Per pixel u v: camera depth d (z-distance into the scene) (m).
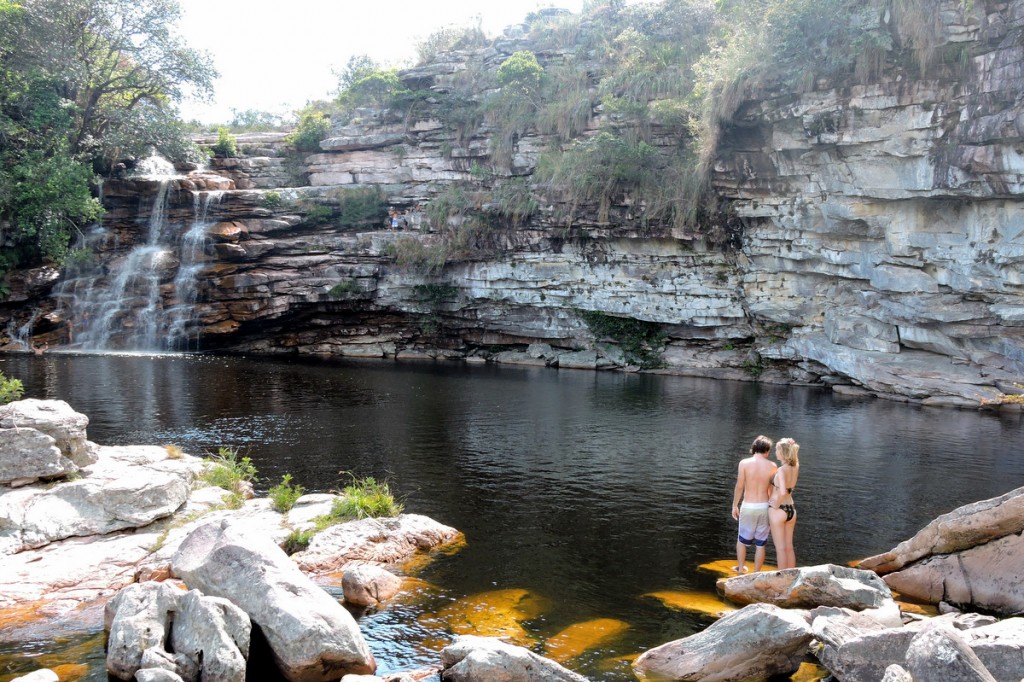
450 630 8.56
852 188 29.94
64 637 8.20
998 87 25.77
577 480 15.73
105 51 42.72
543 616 9.01
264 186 45.88
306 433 19.58
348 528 11.25
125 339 37.03
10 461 11.59
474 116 43.56
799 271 33.22
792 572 9.04
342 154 46.03
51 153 36.72
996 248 27.05
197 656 7.17
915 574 9.75
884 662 7.02
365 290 40.03
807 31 29.73
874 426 22.81
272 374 30.39
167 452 14.84
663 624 8.80
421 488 14.81
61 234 34.88
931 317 28.89
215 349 39.53
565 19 46.50
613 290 37.66
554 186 37.44
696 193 33.88
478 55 47.19
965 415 25.41
